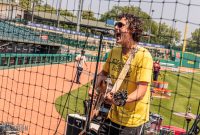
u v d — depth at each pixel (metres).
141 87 3.79
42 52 26.31
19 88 12.89
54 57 25.95
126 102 3.77
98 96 4.29
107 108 4.55
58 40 21.95
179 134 7.03
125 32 3.88
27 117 8.85
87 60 23.33
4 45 18.67
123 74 3.93
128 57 3.95
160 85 10.52
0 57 18.41
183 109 14.24
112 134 4.14
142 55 3.86
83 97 13.27
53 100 11.07
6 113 8.63
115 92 3.88
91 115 4.42
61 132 8.06
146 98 3.94
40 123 8.53
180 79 28.23
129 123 3.96
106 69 4.20
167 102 14.96
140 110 3.94
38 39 21.45
